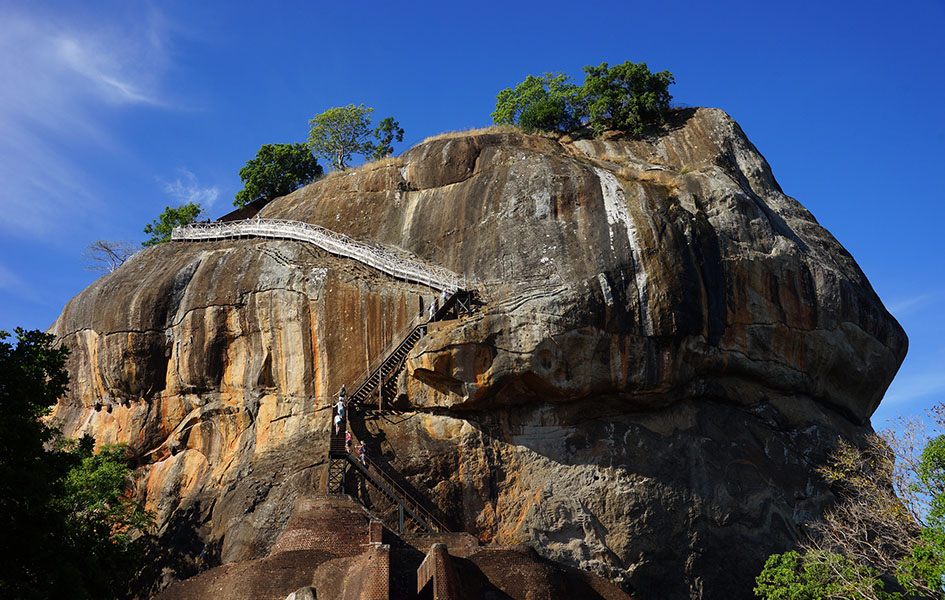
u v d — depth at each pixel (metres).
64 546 25.28
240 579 31.19
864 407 47.66
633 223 41.75
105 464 40.03
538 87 62.00
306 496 34.91
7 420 23.78
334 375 41.78
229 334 44.31
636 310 39.97
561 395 39.56
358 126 71.12
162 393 45.12
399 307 42.56
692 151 52.91
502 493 39.28
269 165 66.19
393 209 49.12
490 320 39.53
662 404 40.53
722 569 38.50
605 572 37.56
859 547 36.69
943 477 29.17
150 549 40.03
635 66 56.31
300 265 44.88
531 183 45.12
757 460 41.25
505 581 30.56
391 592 29.62
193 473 43.00
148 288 46.31
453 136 55.59
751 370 42.53
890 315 49.38
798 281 44.66
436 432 40.25
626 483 38.88
